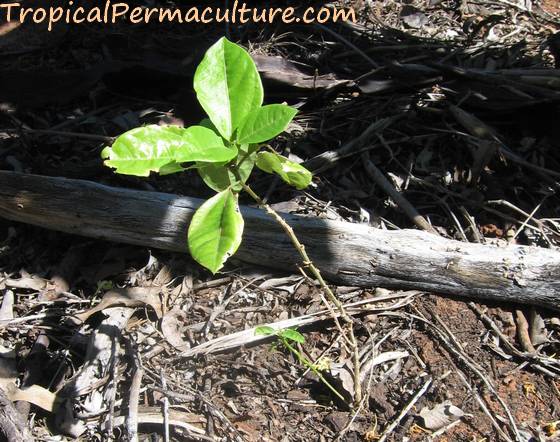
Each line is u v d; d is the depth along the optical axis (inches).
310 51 65.3
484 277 44.1
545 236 48.7
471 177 52.3
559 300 43.6
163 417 39.1
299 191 52.5
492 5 72.7
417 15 70.8
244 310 45.1
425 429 39.2
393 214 51.5
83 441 38.7
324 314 44.1
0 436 36.7
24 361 43.0
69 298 46.8
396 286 45.8
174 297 46.1
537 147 55.3
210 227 27.0
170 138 24.6
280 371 41.7
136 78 61.1
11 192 48.2
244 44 66.7
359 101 59.5
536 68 59.2
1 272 48.7
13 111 60.6
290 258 46.0
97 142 57.0
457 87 57.3
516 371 42.1
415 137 55.4
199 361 42.1
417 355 42.8
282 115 26.2
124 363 42.0
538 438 38.7
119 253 48.8
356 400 39.8
